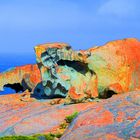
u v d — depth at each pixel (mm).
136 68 49406
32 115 41031
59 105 44594
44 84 48688
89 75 48188
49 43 49469
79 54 47562
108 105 27516
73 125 26922
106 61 48438
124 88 47969
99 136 24453
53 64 48250
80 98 45250
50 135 33781
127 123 24906
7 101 49656
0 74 56906
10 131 37531
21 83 55406
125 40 50719
